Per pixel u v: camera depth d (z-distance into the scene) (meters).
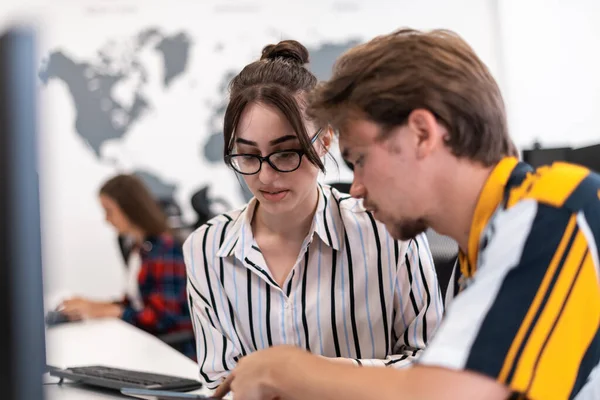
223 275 1.45
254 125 1.23
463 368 0.76
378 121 0.88
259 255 1.41
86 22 4.32
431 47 0.89
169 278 2.95
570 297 0.80
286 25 4.34
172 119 4.36
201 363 1.47
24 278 0.52
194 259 1.47
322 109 0.94
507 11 4.29
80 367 1.69
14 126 0.50
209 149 4.36
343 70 0.92
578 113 4.32
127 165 4.34
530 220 0.82
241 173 1.29
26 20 0.50
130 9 4.34
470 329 0.78
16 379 0.53
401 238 0.96
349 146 0.92
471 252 0.90
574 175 0.87
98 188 4.31
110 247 4.26
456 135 0.87
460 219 0.92
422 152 0.87
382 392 0.80
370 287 1.40
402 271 1.39
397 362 1.32
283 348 0.95
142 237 3.05
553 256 0.80
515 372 0.76
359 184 0.95
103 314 2.79
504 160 0.91
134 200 3.03
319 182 1.48
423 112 0.86
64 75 4.30
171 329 2.90
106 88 4.33
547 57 4.30
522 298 0.79
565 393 0.79
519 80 4.31
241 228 1.43
